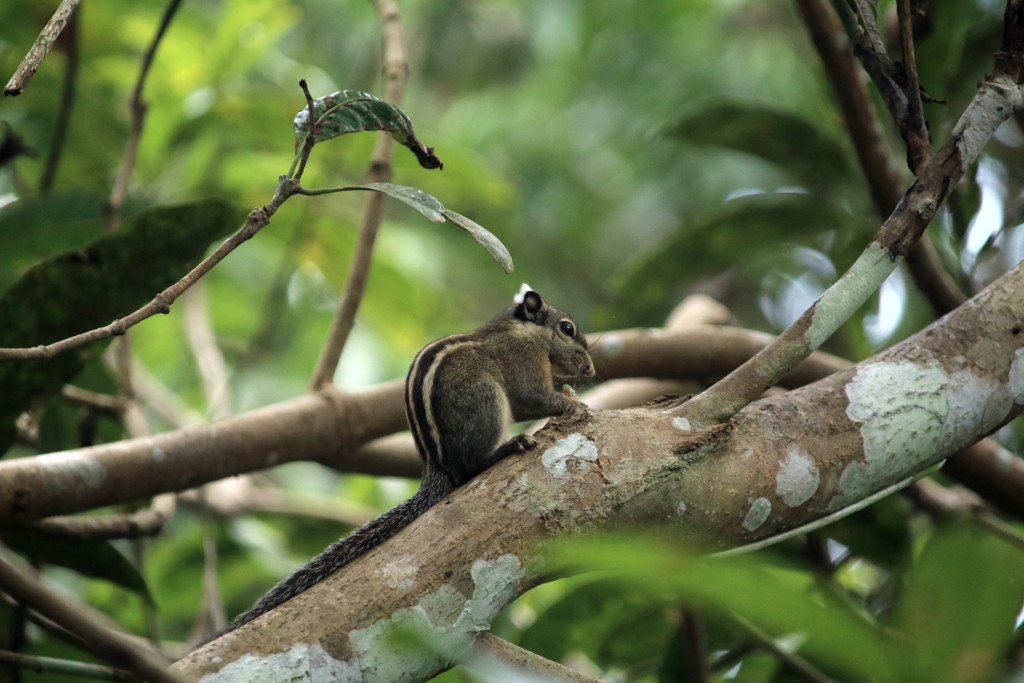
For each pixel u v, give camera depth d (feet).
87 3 44.60
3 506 25.76
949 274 35.60
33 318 27.45
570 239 72.33
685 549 20.10
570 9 63.87
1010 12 22.91
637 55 69.82
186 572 42.01
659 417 20.94
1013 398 22.03
